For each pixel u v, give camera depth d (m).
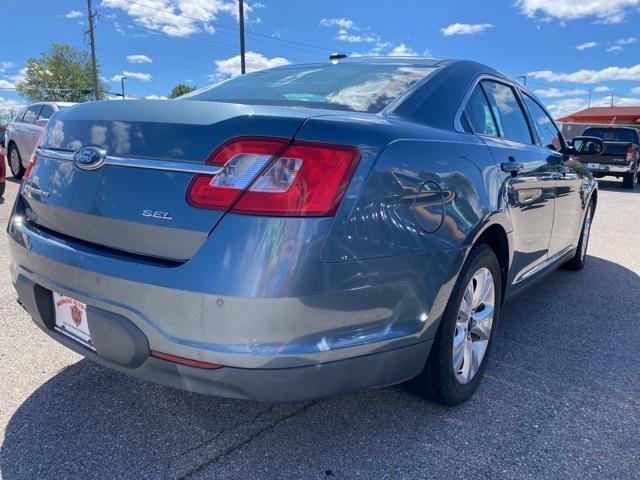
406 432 2.42
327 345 1.87
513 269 3.10
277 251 1.75
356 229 1.88
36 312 2.32
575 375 3.06
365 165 1.91
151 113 2.03
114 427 2.40
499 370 3.10
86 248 2.08
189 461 2.19
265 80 3.02
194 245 1.82
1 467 2.11
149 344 1.89
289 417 2.52
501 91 3.37
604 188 15.88
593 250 6.52
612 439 2.41
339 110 2.33
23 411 2.50
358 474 2.13
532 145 3.60
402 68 2.88
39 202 2.34
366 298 1.95
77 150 2.17
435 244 2.19
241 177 1.79
